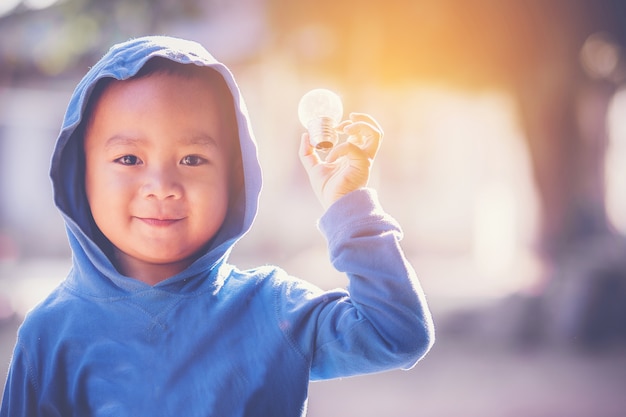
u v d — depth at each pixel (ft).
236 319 7.95
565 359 40.75
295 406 7.77
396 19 47.83
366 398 32.73
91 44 40.01
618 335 45.14
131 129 7.88
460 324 48.60
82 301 7.97
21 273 65.62
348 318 7.81
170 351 7.73
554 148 49.85
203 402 7.59
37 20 58.95
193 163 8.03
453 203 85.10
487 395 33.06
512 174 85.10
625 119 92.07
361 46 49.24
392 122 81.76
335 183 8.18
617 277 45.19
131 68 7.88
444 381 35.91
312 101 8.65
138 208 7.84
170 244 7.89
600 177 61.57
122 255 8.29
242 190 8.56
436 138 84.17
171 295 7.89
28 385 7.81
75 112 8.06
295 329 7.91
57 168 8.21
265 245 76.43
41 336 7.92
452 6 47.42
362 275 7.80
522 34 48.44
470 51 48.93
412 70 50.49
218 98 8.29
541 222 51.11
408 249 83.61
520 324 46.50
